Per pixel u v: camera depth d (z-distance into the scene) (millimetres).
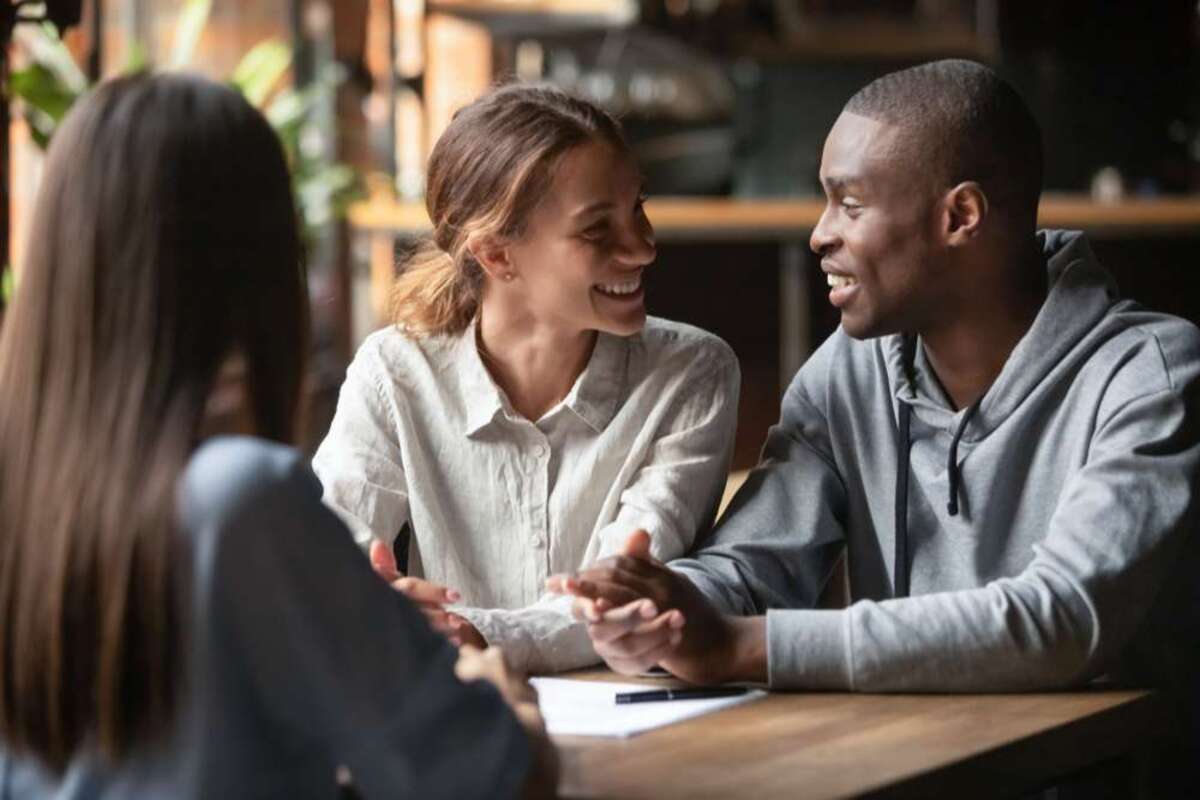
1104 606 2658
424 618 2076
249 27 11398
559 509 3123
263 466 1913
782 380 9703
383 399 3168
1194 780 3057
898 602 2670
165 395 1902
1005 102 2893
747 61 11500
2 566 1928
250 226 1957
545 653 2842
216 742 1902
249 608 1890
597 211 2955
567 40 10859
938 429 3027
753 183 11523
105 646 1879
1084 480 2770
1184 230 9008
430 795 1997
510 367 3148
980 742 2361
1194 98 11695
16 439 1925
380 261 9859
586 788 2168
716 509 3229
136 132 1925
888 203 2883
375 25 10750
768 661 2639
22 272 1957
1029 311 2977
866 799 2148
